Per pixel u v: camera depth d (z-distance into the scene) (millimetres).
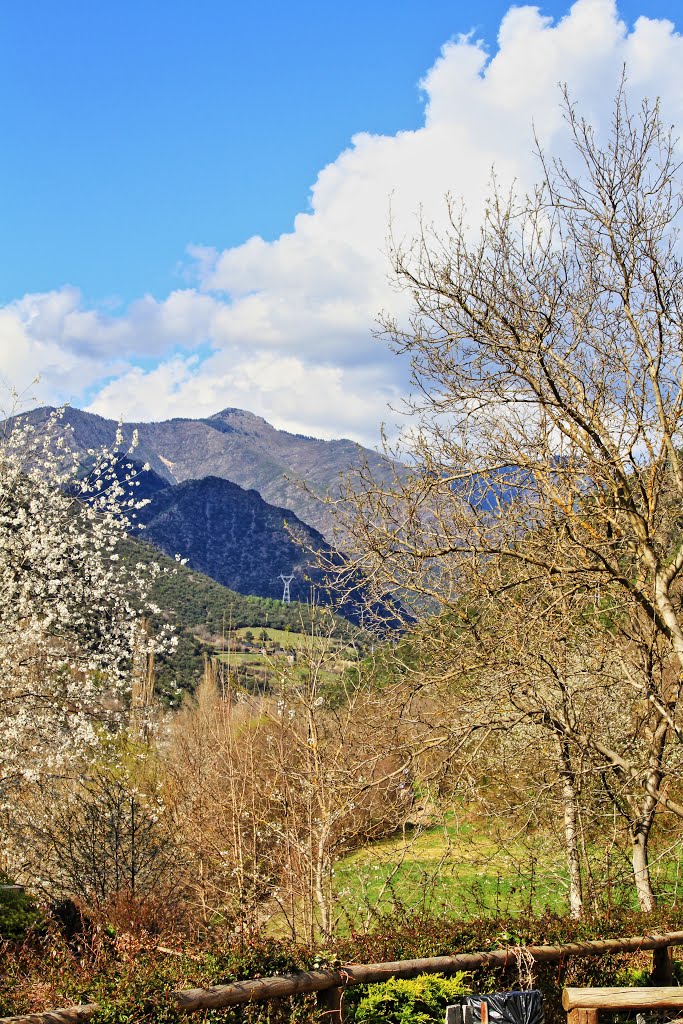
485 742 8758
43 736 14859
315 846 9930
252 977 5055
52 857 12148
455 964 5867
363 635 9461
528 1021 5387
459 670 8320
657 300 7996
